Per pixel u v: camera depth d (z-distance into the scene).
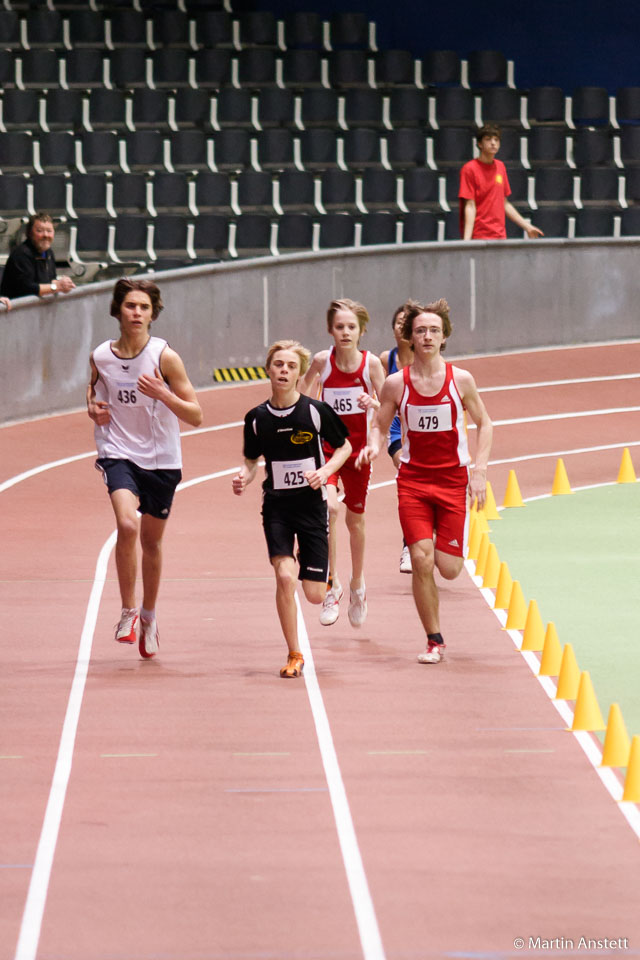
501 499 46.84
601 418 61.47
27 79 81.19
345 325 31.61
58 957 14.74
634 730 23.03
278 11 89.75
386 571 36.16
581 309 75.50
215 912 15.87
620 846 17.81
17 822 18.77
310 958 14.68
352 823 18.70
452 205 79.06
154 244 72.12
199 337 64.94
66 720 23.66
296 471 26.78
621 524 42.47
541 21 89.50
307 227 74.38
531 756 21.56
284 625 26.69
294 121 82.06
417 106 83.81
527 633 28.41
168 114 80.31
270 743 22.33
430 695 25.12
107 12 84.25
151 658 27.88
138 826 18.62
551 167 82.12
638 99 86.25
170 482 27.47
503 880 16.72
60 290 57.81
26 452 52.62
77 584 34.47
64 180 73.06
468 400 27.73
